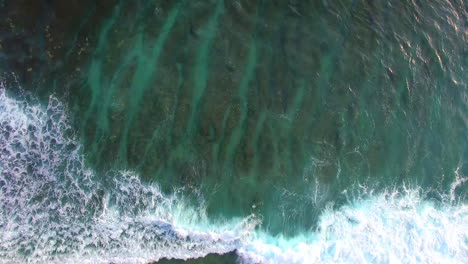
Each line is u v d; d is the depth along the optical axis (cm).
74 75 1282
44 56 1268
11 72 1236
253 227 1323
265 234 1330
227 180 1327
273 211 1350
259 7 1466
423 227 1483
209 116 1338
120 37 1330
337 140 1448
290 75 1439
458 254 1484
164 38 1362
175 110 1320
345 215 1417
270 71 1422
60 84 1268
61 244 1162
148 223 1243
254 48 1427
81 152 1245
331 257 1357
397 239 1440
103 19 1330
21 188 1173
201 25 1398
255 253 1294
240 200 1327
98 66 1302
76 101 1271
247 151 1352
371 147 1489
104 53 1312
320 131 1434
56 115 1250
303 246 1344
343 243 1383
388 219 1457
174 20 1384
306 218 1377
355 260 1376
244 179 1340
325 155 1427
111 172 1252
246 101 1378
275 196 1359
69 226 1185
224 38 1405
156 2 1381
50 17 1284
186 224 1271
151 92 1316
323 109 1451
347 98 1487
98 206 1221
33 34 1267
